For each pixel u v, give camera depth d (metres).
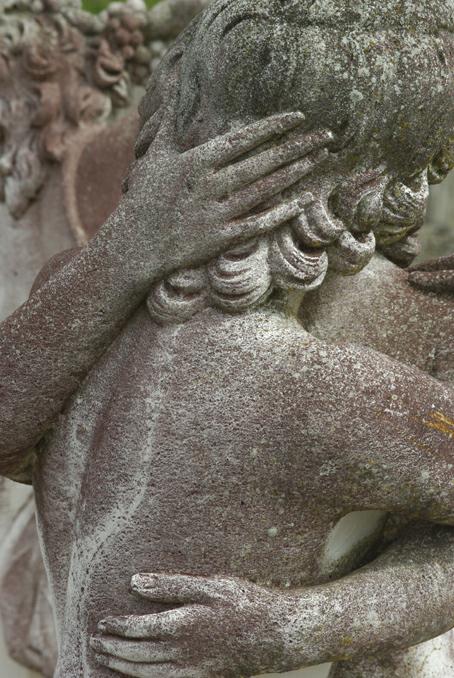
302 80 2.17
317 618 2.16
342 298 2.28
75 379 2.25
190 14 2.93
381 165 2.22
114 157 2.91
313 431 2.16
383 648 2.20
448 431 2.19
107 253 2.21
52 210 2.89
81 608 2.22
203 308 2.20
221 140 2.17
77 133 2.89
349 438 2.16
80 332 2.22
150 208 2.19
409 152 2.22
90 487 2.22
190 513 2.18
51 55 2.87
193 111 2.22
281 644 2.15
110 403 2.22
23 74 2.87
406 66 2.19
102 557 2.21
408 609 2.20
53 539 2.29
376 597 2.19
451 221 3.16
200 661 2.15
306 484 2.17
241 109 2.20
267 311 2.20
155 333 2.21
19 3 2.85
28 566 2.92
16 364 2.23
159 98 2.28
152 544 2.19
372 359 2.19
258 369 2.17
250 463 2.17
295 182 2.19
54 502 2.28
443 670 2.36
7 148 2.88
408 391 2.19
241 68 2.19
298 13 2.19
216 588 2.15
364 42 2.18
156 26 2.92
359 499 2.19
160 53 2.94
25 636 2.91
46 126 2.88
